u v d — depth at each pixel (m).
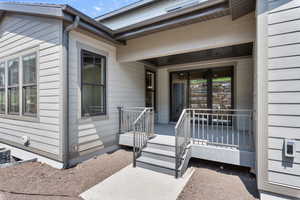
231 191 2.70
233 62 5.61
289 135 2.19
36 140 4.11
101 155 4.47
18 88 4.59
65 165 3.57
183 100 6.77
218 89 6.04
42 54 3.90
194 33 3.74
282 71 2.23
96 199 2.46
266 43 2.33
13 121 4.79
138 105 6.12
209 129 5.66
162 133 5.06
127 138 4.83
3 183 2.93
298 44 2.14
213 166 3.77
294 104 2.16
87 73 4.27
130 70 5.72
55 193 2.61
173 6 6.53
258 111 2.38
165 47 4.14
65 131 3.54
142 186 2.83
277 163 2.26
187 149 3.57
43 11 3.52
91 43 4.23
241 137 4.54
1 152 4.77
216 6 3.11
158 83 7.22
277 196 2.28
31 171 3.45
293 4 2.17
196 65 6.31
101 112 4.57
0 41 5.11
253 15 3.14
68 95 3.61
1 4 4.46
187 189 2.76
